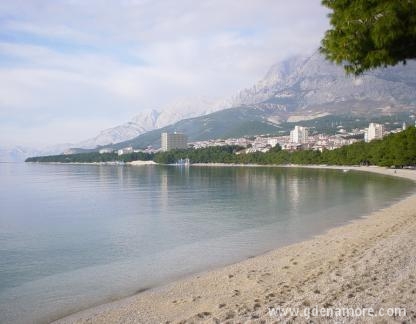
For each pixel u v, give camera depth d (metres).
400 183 107.69
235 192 91.62
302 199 74.12
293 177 147.38
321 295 16.47
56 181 148.75
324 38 17.06
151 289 22.58
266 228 43.75
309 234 38.84
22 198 86.88
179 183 125.75
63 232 45.00
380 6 14.92
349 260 23.80
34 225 50.41
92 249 35.66
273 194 85.38
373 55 15.37
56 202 78.25
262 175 166.00
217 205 67.62
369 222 42.78
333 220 47.25
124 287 23.72
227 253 31.91
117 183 132.25
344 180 125.56
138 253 33.44
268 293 18.89
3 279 26.36
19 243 38.88
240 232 41.75
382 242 28.02
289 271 23.53
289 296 17.56
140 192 96.69
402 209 52.72
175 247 35.25
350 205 62.09
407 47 15.59
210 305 18.39
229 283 22.23
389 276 18.33
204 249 33.81
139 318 17.80
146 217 55.59
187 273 26.09
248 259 28.39
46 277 26.73
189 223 49.16
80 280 25.69
